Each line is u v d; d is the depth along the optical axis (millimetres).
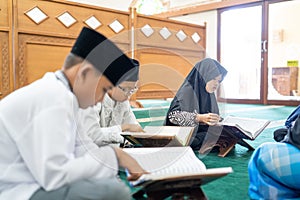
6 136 801
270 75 5797
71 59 856
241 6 6047
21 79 2912
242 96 6078
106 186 792
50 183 768
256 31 5930
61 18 3107
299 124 1151
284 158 1128
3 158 820
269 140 2363
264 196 1148
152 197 897
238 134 1851
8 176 815
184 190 916
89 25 3301
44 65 3047
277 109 4812
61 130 778
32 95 800
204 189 1296
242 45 6109
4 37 2793
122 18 3574
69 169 771
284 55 5652
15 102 803
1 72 2803
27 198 789
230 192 1264
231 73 6160
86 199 773
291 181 1109
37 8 2951
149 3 7219
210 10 6508
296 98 5531
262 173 1194
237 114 4113
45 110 778
